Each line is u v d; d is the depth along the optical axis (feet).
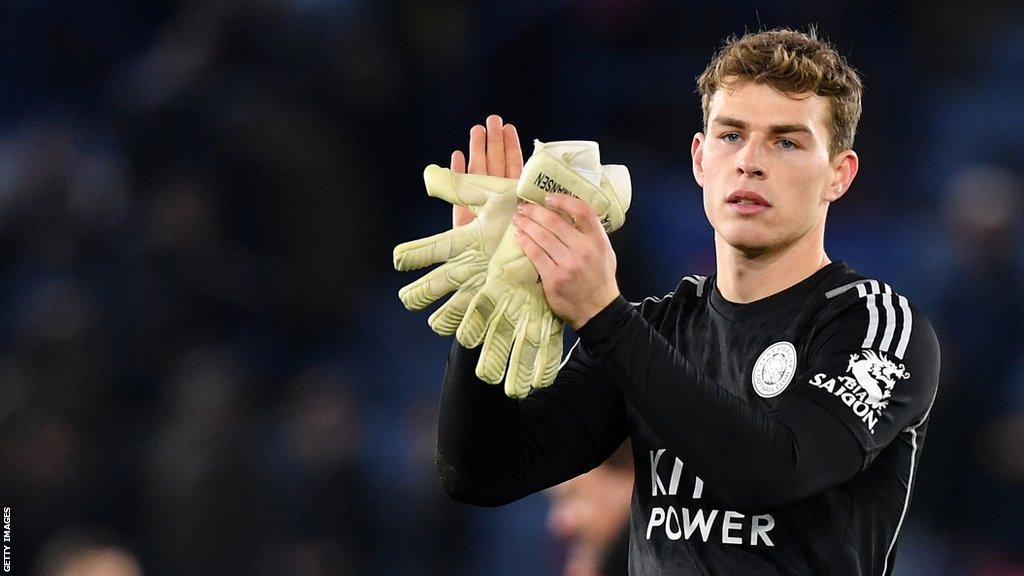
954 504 88.74
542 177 28.09
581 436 33.06
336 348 100.94
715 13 112.37
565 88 112.27
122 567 65.16
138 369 95.09
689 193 109.60
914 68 114.62
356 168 103.76
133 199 100.63
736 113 30.19
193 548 83.20
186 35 103.45
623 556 41.04
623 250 91.66
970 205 95.50
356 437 89.20
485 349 28.09
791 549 29.91
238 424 86.33
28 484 84.23
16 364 91.15
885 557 30.94
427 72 108.78
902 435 31.12
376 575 86.74
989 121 112.78
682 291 33.35
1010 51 115.24
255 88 100.99
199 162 99.86
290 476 86.38
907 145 113.19
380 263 105.91
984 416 89.56
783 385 30.14
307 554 84.69
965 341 90.84
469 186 29.45
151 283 97.50
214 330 97.71
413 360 103.50
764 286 31.30
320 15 103.14
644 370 27.50
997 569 87.04
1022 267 97.40
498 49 111.04
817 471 27.84
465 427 30.89
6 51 115.75
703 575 30.30
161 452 85.51
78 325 93.50
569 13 112.27
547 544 88.02
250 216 99.60
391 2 107.96
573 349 34.68
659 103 111.75
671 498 31.12
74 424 89.71
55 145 102.89
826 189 30.96
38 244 100.73
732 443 27.17
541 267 27.73
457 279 28.86
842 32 113.09
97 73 116.16
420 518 87.71
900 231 110.22
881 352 29.53
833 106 30.63
